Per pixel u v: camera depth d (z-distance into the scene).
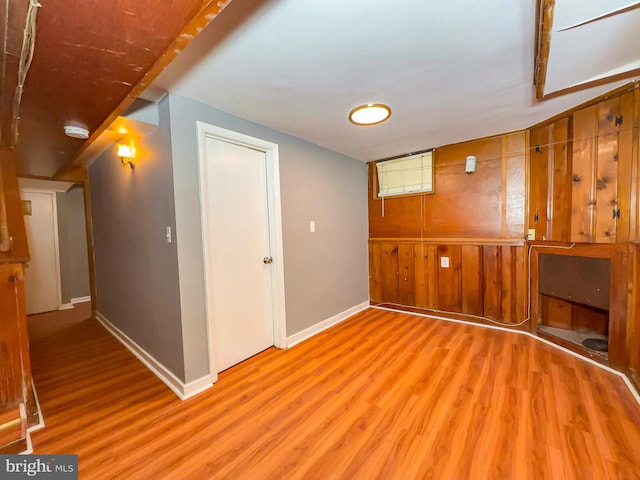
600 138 2.08
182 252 1.94
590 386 1.90
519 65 1.64
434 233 3.39
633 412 1.63
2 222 1.73
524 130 2.74
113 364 2.45
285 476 1.30
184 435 1.57
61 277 4.43
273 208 2.62
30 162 2.82
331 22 1.25
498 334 2.84
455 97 2.03
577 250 2.31
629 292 1.96
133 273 2.59
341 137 2.82
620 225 2.01
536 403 1.75
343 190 3.48
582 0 1.07
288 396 1.91
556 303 2.71
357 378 2.11
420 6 1.17
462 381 2.02
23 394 1.66
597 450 1.38
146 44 1.06
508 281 2.93
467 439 1.49
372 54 1.50
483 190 3.02
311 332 2.99
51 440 1.55
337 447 1.46
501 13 1.23
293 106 2.10
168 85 1.77
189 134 1.97
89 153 2.92
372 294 3.99
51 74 1.23
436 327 3.07
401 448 1.44
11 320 1.64
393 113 2.28
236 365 2.37
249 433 1.58
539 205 2.65
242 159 2.42
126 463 1.39
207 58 1.50
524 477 1.26
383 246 3.83
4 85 1.24
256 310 2.57
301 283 2.88
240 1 1.11
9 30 0.92
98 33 0.99
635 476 1.24
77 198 4.83
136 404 1.86
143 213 2.29
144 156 2.20
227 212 2.31
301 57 1.51
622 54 1.49
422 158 3.40
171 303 2.03
